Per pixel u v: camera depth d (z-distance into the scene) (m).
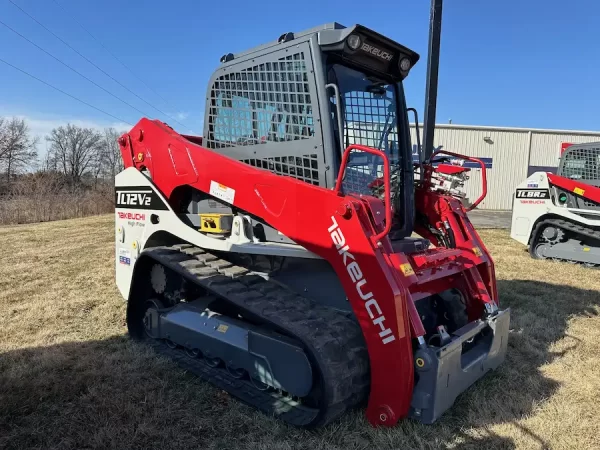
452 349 2.70
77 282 6.42
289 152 3.07
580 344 4.08
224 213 3.52
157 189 3.96
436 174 3.77
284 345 2.77
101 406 2.96
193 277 3.28
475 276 3.43
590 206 7.60
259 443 2.58
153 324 3.89
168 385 3.25
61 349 3.88
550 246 8.16
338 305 2.97
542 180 8.23
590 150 7.94
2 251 9.34
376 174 3.29
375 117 3.33
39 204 19.67
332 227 2.71
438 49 4.68
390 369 2.58
